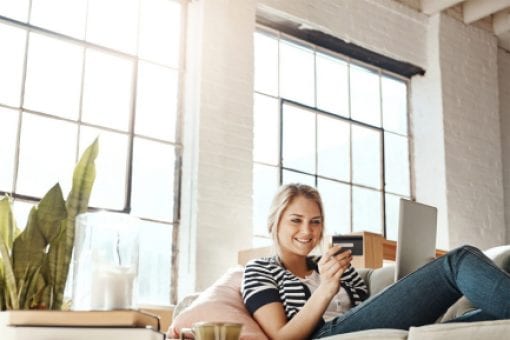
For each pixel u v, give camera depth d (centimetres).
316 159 524
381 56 574
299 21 524
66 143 410
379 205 554
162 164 446
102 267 176
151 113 449
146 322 160
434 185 570
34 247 211
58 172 404
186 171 450
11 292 207
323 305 224
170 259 437
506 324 173
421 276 218
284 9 515
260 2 501
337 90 551
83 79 424
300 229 255
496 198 596
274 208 262
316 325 229
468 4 612
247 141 467
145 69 452
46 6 419
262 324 234
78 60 425
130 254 181
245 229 452
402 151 582
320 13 535
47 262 214
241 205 454
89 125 421
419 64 591
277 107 511
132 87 444
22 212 386
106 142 426
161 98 455
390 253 412
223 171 452
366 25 562
